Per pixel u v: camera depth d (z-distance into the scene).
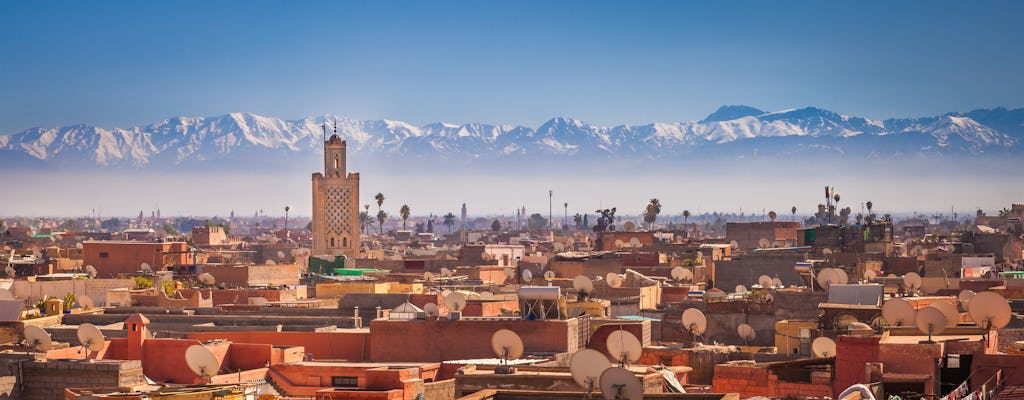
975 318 69.81
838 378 64.31
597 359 53.06
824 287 116.38
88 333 83.38
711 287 163.88
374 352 91.69
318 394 64.94
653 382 65.69
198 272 193.62
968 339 66.44
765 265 167.62
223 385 68.75
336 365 82.31
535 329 88.50
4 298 125.94
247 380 80.25
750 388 66.75
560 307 90.38
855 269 168.25
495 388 63.66
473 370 69.81
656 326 109.94
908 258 175.88
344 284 147.00
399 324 91.19
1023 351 68.38
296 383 81.56
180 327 109.50
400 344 91.06
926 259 180.75
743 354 83.88
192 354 76.19
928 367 62.66
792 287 132.75
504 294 131.38
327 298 143.88
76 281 155.38
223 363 86.06
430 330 90.38
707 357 82.88
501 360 75.25
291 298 142.12
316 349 94.62
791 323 92.06
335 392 65.19
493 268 191.00
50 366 79.75
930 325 66.94
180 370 85.12
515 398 53.47
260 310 118.75
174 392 64.69
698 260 192.00
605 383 48.69
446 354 90.00
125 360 82.31
